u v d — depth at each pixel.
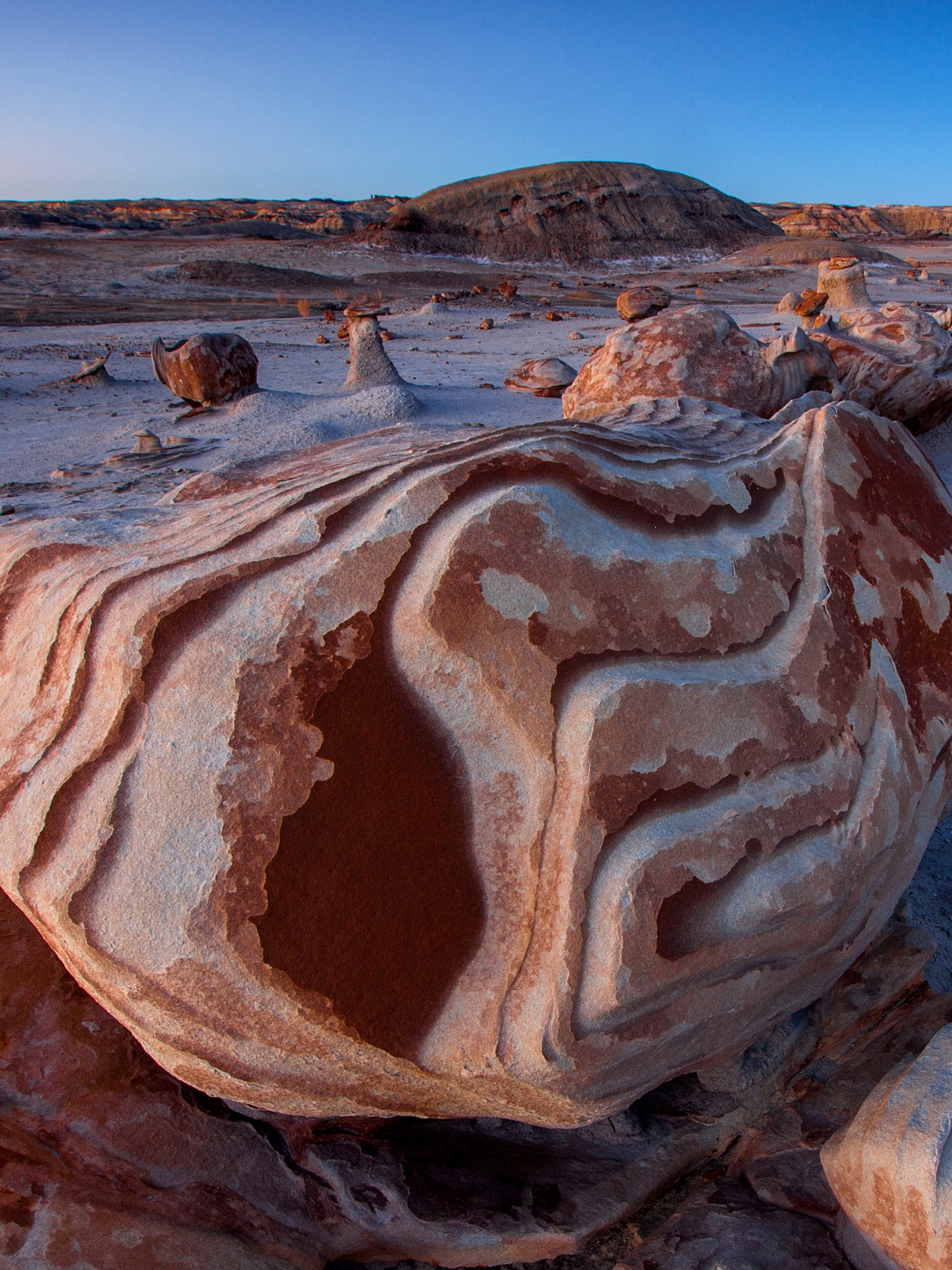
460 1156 1.56
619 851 1.22
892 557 1.78
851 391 6.25
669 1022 1.27
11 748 1.31
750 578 1.55
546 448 1.47
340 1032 1.17
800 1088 1.74
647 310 10.86
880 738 1.54
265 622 1.25
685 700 1.33
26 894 1.21
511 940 1.20
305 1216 1.43
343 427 7.39
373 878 1.18
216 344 7.93
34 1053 1.49
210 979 1.14
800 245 40.34
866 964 1.92
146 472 6.09
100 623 1.31
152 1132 1.44
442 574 1.26
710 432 2.22
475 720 1.24
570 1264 1.48
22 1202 1.35
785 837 1.36
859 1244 1.35
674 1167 1.59
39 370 11.66
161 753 1.20
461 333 16.75
